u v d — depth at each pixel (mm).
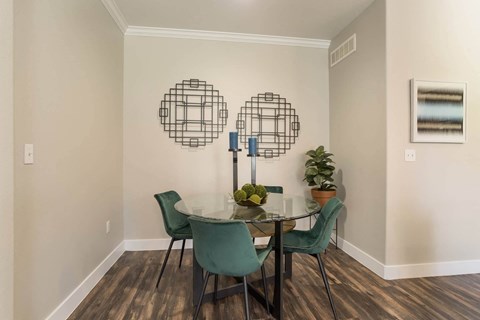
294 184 3270
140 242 2986
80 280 1959
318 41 3262
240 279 2238
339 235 3059
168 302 1952
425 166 2352
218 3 2492
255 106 3180
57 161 1671
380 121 2371
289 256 2320
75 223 1890
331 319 1752
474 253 2420
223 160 3111
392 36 2287
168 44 3018
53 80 1625
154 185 3004
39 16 1487
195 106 3066
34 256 1456
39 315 1497
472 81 2398
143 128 2980
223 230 1423
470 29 2391
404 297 2021
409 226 2336
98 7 2271
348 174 2885
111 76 2582
